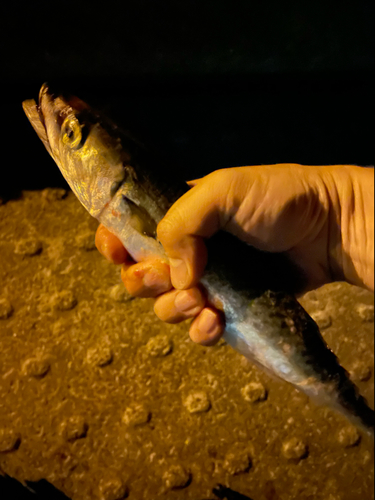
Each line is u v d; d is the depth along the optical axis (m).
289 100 0.61
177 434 0.46
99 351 0.48
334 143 0.61
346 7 0.54
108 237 0.42
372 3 0.55
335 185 0.39
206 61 0.56
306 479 0.46
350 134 0.61
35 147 0.56
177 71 0.56
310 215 0.38
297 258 0.41
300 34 0.56
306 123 0.61
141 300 0.50
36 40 0.51
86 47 0.53
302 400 0.48
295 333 0.36
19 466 0.43
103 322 0.49
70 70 0.54
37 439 0.44
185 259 0.36
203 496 0.45
